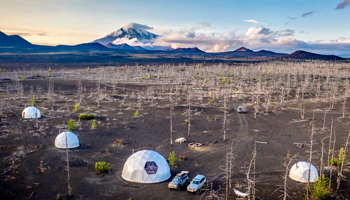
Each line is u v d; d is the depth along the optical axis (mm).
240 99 104000
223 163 40375
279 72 193250
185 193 30953
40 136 52562
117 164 39625
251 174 36312
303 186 32875
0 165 38094
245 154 44438
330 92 116500
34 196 29766
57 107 83750
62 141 46094
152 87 139375
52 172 36188
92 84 147000
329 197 29906
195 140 52531
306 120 69188
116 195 30281
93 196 29969
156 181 33844
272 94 115750
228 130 60344
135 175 33875
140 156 35500
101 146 47875
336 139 52281
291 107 87812
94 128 59438
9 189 31219
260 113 79125
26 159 40594
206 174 36438
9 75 180750
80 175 35500
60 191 31016
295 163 36938
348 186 32594
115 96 108500
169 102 96312
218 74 193250
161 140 52312
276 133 57719
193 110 82188
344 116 73125
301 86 139125
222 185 33062
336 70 198875
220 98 106000
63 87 132750
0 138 50469
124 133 56625
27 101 92875
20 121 64000
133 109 83000
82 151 44938
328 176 35625
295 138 53844
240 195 29781
